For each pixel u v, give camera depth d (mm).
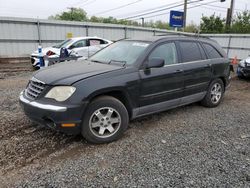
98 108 3420
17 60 15414
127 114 3740
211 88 5398
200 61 5004
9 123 4203
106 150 3361
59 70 3717
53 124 3246
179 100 4648
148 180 2676
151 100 4074
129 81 3680
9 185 2539
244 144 3658
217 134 4008
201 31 29891
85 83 3299
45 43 17219
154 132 4023
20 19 15789
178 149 3428
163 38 4465
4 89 6895
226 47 22297
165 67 4250
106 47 5020
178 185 2598
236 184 2643
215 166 2998
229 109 5496
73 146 3459
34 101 3346
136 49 4219
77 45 11453
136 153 3283
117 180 2664
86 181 2635
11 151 3252
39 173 2766
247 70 9266
